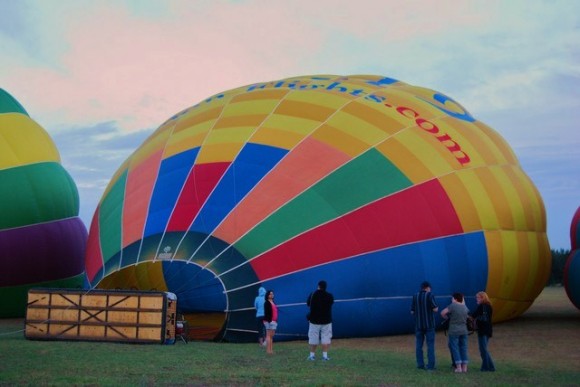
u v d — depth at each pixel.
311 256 16.48
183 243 16.64
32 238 23.88
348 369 11.55
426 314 11.92
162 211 17.52
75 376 9.99
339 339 16.88
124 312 15.20
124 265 16.91
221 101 21.03
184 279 16.41
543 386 10.15
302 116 19.12
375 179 17.88
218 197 17.25
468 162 20.03
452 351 11.77
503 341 17.17
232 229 16.64
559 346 16.11
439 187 18.62
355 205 17.28
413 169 18.55
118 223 18.28
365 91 21.20
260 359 12.69
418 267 17.39
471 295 18.53
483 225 19.14
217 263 16.23
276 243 16.42
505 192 20.48
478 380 10.66
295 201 17.09
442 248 17.94
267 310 13.85
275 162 17.80
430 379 10.65
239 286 15.99
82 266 26.64
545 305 31.78
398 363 12.59
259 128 18.83
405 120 20.09
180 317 16.08
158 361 12.01
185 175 18.08
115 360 11.99
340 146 18.31
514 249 20.00
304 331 16.22
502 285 19.67
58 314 15.48
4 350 13.32
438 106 22.20
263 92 20.78
